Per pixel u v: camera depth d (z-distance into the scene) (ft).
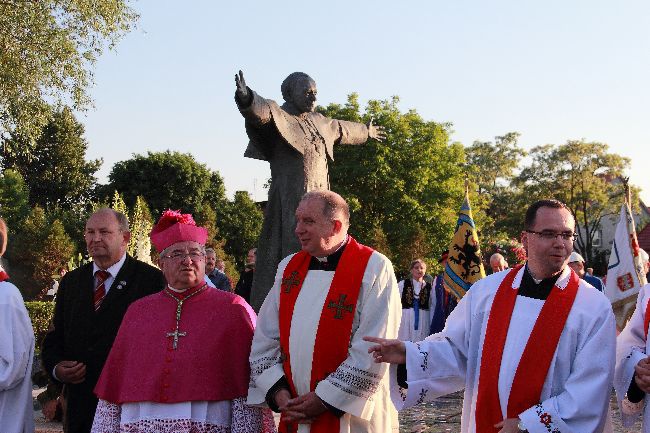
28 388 15.64
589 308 12.30
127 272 15.75
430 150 135.13
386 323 13.34
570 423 11.73
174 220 14.02
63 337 15.79
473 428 12.87
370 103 135.95
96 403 15.14
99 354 15.28
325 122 25.25
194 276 13.85
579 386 11.86
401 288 45.03
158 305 13.96
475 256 39.75
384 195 132.36
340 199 13.91
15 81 57.93
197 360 13.35
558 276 12.63
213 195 183.21
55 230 125.49
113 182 177.88
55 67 59.06
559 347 12.23
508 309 12.71
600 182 185.78
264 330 14.07
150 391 13.12
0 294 15.11
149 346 13.50
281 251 24.20
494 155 226.17
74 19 59.82
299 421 13.19
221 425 13.46
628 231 36.06
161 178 176.24
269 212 24.48
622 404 13.93
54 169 185.37
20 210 164.14
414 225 130.11
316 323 13.47
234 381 13.65
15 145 63.41
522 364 12.28
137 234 39.65
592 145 185.47
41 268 123.03
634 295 35.68
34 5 58.39
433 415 28.66
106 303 15.47
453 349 13.32
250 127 23.59
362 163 130.21
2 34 57.31
